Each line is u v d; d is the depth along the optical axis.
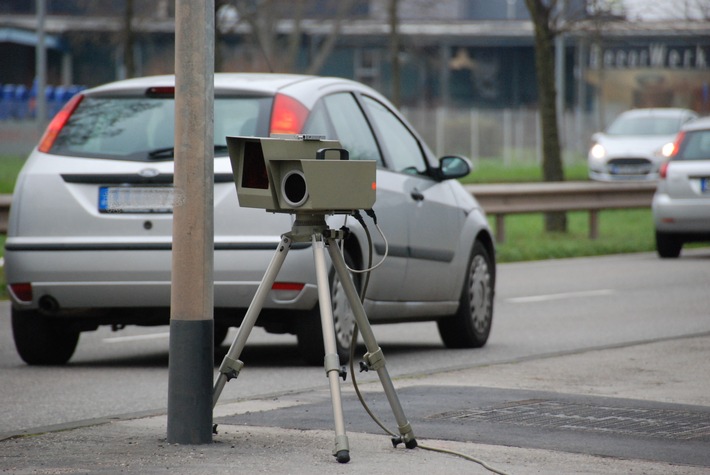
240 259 25.97
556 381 25.25
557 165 77.75
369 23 170.12
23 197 27.31
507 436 19.06
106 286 26.62
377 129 29.36
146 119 27.56
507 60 185.12
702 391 24.08
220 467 16.78
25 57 177.88
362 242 27.03
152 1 125.75
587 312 39.62
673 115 100.44
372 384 24.75
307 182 16.77
